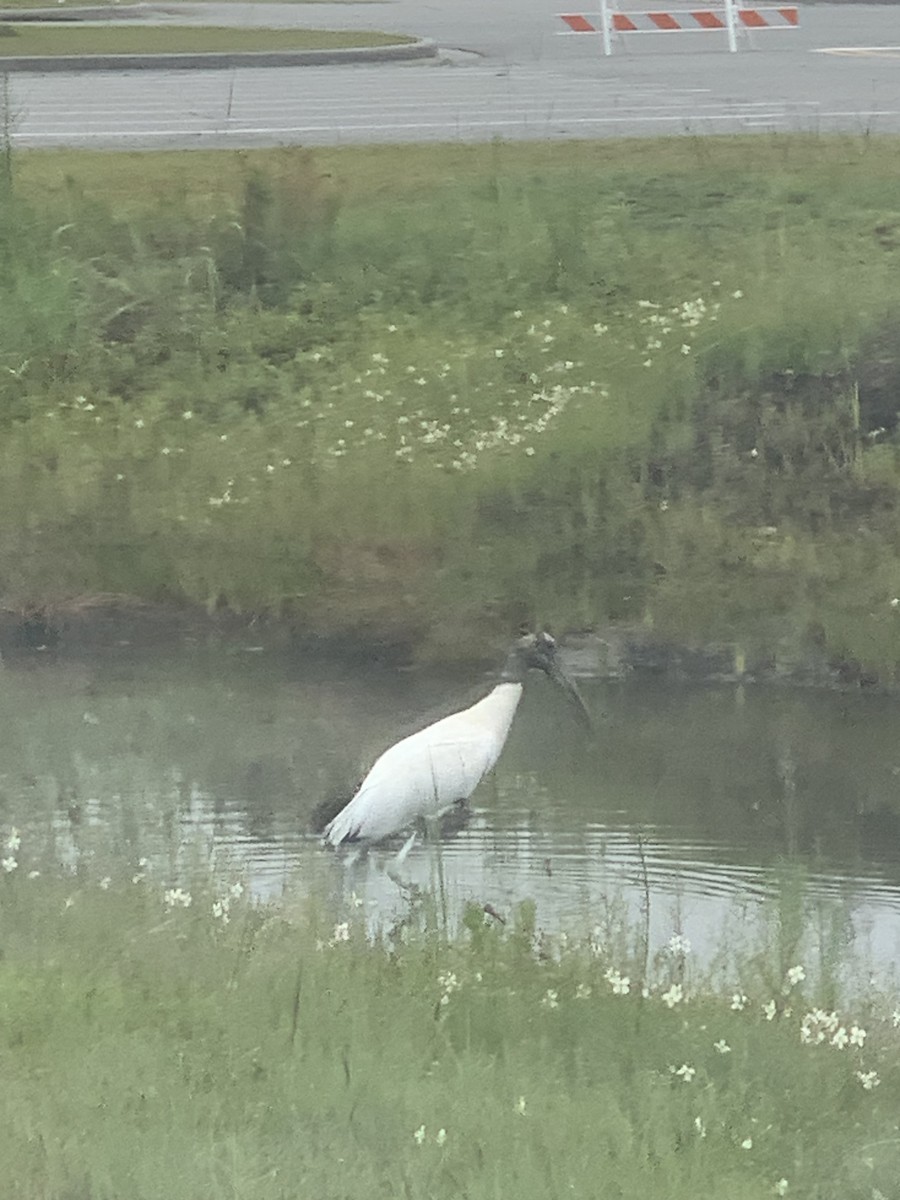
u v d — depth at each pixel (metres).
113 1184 5.36
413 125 22.12
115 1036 6.41
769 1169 6.01
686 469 14.12
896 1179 6.00
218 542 13.73
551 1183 5.58
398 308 16.77
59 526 13.99
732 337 15.18
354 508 13.93
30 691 12.36
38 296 16.56
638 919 9.07
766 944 8.35
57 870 8.90
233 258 17.36
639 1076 6.55
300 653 12.94
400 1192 5.45
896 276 16.36
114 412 15.56
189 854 9.48
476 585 13.25
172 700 12.25
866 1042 7.17
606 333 15.91
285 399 15.60
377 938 8.12
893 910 9.39
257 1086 6.13
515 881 9.53
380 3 35.09
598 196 18.34
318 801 10.53
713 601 12.98
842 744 11.70
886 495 13.77
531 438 14.47
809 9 32.09
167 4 34.72
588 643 12.85
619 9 32.47
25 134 21.66
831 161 19.38
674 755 11.47
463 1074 6.33
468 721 9.95
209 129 22.02
